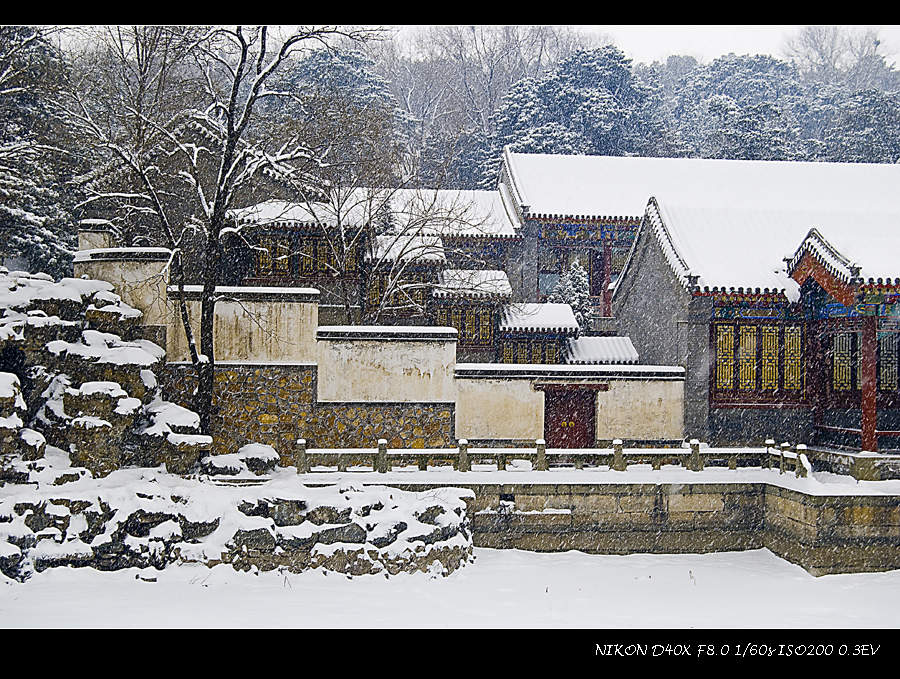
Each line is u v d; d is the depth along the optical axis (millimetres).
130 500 19781
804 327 27844
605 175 46312
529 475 23750
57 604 16859
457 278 35625
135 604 17172
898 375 26109
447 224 35312
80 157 33844
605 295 42062
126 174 29188
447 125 71000
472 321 35594
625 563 22703
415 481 22703
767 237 29328
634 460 25734
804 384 27891
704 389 27547
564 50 89375
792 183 45406
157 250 24609
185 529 19984
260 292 25062
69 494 19594
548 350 34688
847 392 26828
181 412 23141
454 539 21141
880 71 95500
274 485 21328
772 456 25625
